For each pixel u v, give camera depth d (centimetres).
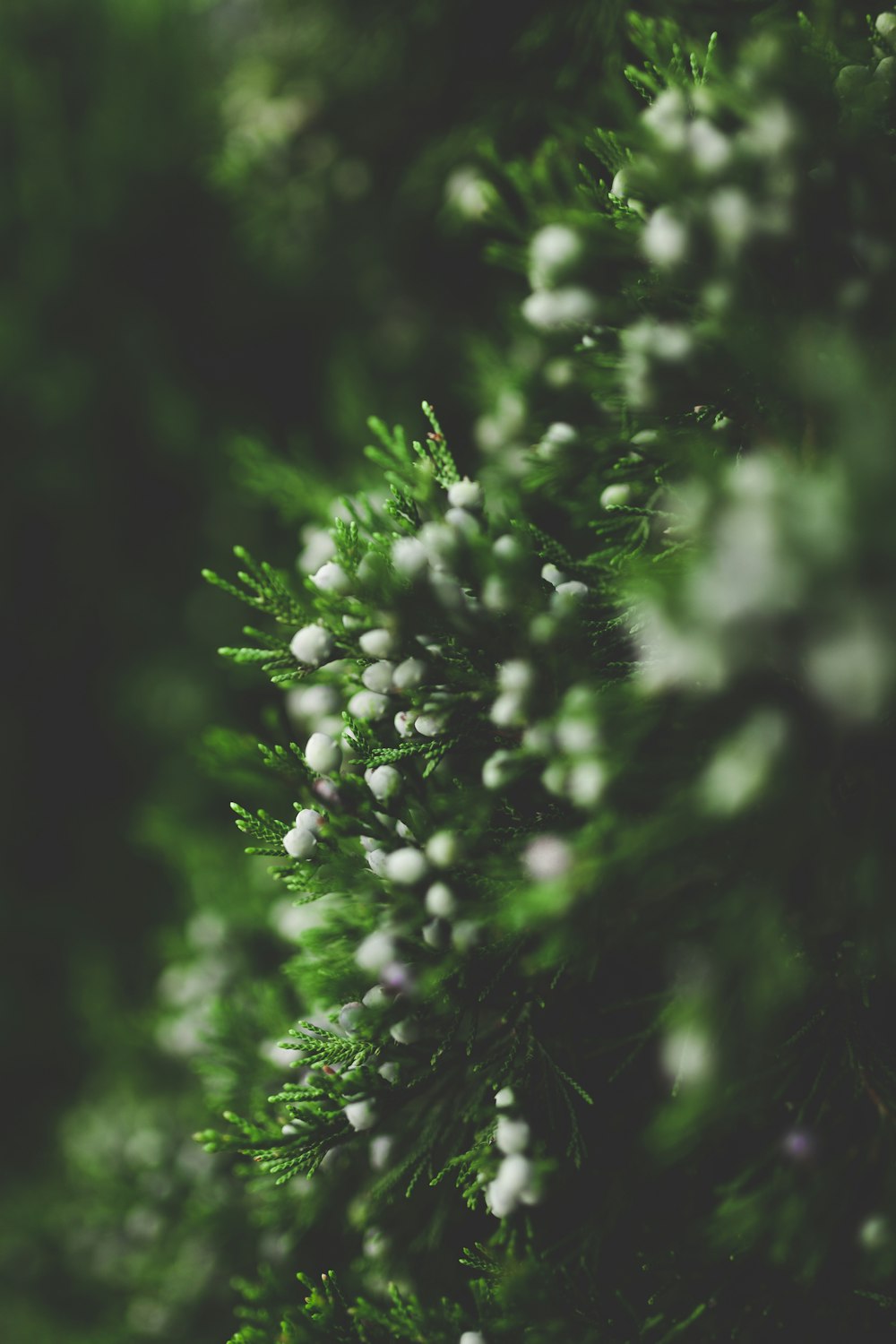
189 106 74
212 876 48
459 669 33
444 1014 34
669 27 35
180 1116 48
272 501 44
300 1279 35
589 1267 35
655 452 34
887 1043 34
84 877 94
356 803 34
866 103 33
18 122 79
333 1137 34
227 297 77
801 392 31
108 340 81
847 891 31
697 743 31
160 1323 45
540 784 34
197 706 82
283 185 56
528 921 32
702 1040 31
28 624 91
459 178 46
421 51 47
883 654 28
